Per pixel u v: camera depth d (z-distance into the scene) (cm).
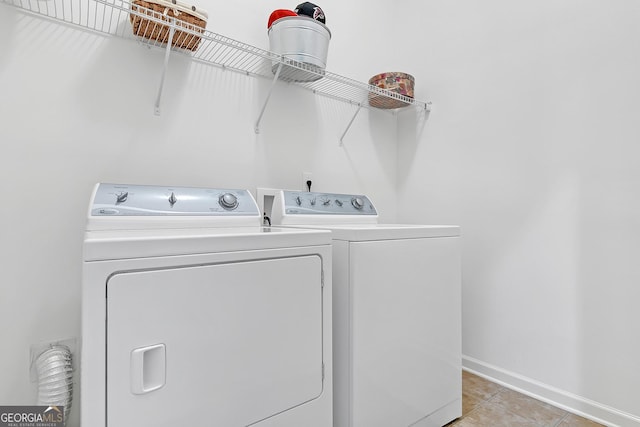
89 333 77
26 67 128
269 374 104
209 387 93
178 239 89
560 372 170
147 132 153
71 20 136
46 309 131
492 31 199
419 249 146
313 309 116
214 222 134
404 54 251
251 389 100
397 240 138
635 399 147
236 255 99
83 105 138
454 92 218
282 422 107
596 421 156
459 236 164
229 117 176
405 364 139
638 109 147
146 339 84
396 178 253
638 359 146
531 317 181
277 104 194
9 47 125
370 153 239
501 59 195
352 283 124
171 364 87
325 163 215
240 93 179
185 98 162
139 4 131
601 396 157
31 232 128
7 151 124
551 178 174
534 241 180
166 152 157
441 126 226
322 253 120
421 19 239
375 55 242
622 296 151
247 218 142
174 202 129
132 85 149
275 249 107
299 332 112
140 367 83
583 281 162
